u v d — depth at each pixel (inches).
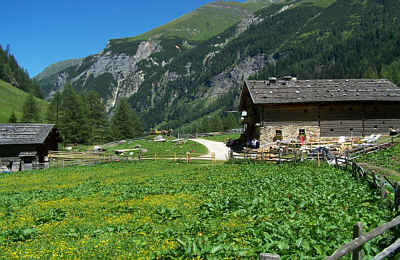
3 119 4682.6
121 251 370.9
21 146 1617.9
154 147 2358.5
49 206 684.7
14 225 522.9
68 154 1855.3
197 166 1401.3
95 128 4087.1
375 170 976.9
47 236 457.7
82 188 933.8
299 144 1550.2
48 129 1724.9
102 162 1674.5
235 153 1760.6
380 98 1695.4
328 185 769.6
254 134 1877.5
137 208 619.5
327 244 327.0
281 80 1888.5
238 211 533.0
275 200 605.9
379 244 338.6
